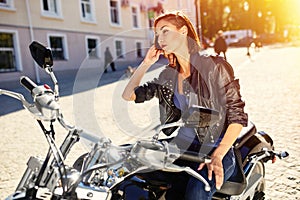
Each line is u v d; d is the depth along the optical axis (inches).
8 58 630.5
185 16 69.9
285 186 132.3
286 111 249.8
